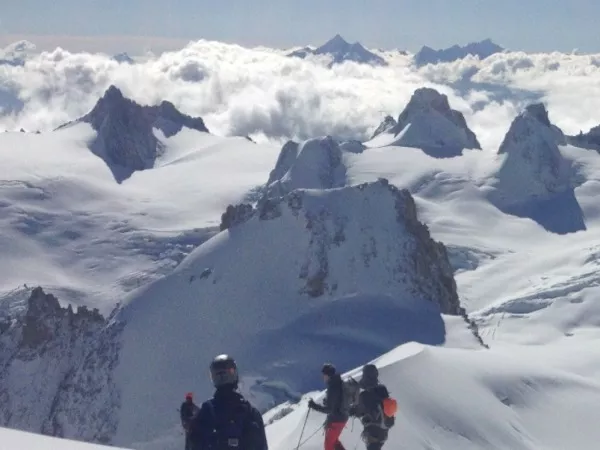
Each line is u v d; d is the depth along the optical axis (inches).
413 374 1042.1
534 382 1182.9
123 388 2169.0
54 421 2185.0
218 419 320.8
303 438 856.9
